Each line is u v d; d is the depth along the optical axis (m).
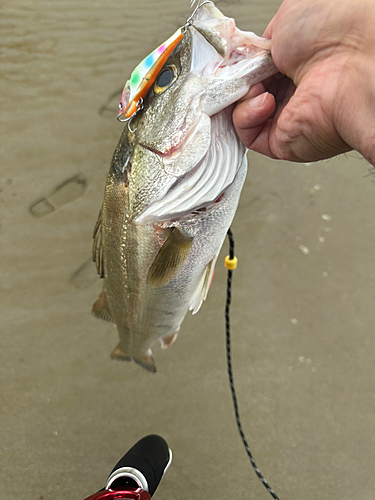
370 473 0.77
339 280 0.99
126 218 0.49
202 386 0.88
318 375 0.87
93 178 1.11
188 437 0.82
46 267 0.99
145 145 0.42
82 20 1.58
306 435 0.81
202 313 0.96
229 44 0.36
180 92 0.39
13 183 1.09
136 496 0.59
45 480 0.78
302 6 0.31
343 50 0.30
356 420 0.82
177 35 0.38
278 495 0.75
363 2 0.29
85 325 0.94
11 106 1.25
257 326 0.94
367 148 0.30
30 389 0.87
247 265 1.02
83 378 0.89
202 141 0.39
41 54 1.42
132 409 0.85
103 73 1.36
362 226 1.08
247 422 0.83
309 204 1.12
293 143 0.35
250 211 1.11
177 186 0.41
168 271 0.49
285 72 0.34
